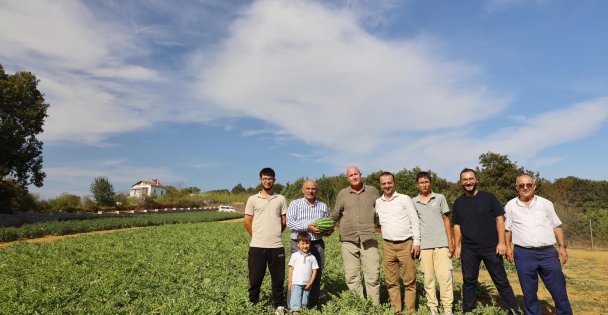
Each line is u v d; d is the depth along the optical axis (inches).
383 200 298.8
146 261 543.5
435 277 317.7
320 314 265.6
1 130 1626.5
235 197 3191.4
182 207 2711.6
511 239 278.2
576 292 382.9
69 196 2317.9
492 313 273.7
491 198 281.7
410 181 961.5
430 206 295.3
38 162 1889.8
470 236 281.4
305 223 297.0
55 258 583.8
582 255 677.9
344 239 306.2
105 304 327.6
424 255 291.1
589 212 891.4
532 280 260.8
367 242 298.2
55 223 1259.2
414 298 292.5
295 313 270.1
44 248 698.2
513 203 271.3
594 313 313.9
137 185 4306.1
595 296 365.4
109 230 1273.4
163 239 848.9
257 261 290.5
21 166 1814.7
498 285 279.6
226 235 951.6
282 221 305.4
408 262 288.8
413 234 283.6
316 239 301.4
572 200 1315.2
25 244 764.6
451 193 919.0
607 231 810.2
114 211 2292.1
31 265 525.0
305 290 287.7
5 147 1676.9
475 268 282.2
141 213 2176.4
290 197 1195.9
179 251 647.8
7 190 1648.6
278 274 293.4
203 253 620.1
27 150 1820.9
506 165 1045.2
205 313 252.5
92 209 2268.7
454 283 406.6
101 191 2417.6
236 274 450.9
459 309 299.4
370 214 302.4
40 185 1919.3
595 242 819.4
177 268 484.4
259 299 315.9
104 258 571.5
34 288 375.9
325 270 433.1
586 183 1353.3
